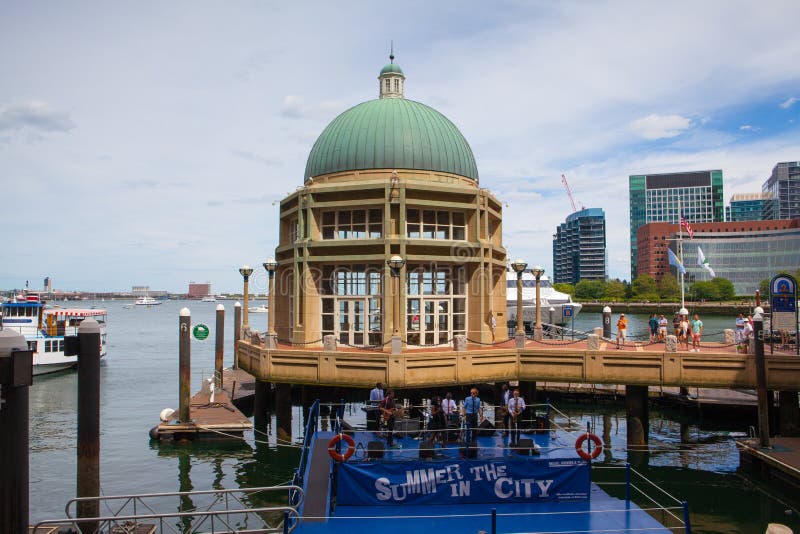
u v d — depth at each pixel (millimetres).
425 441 21047
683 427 40781
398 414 25359
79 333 18781
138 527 19297
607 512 18844
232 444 33906
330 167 35281
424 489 19172
